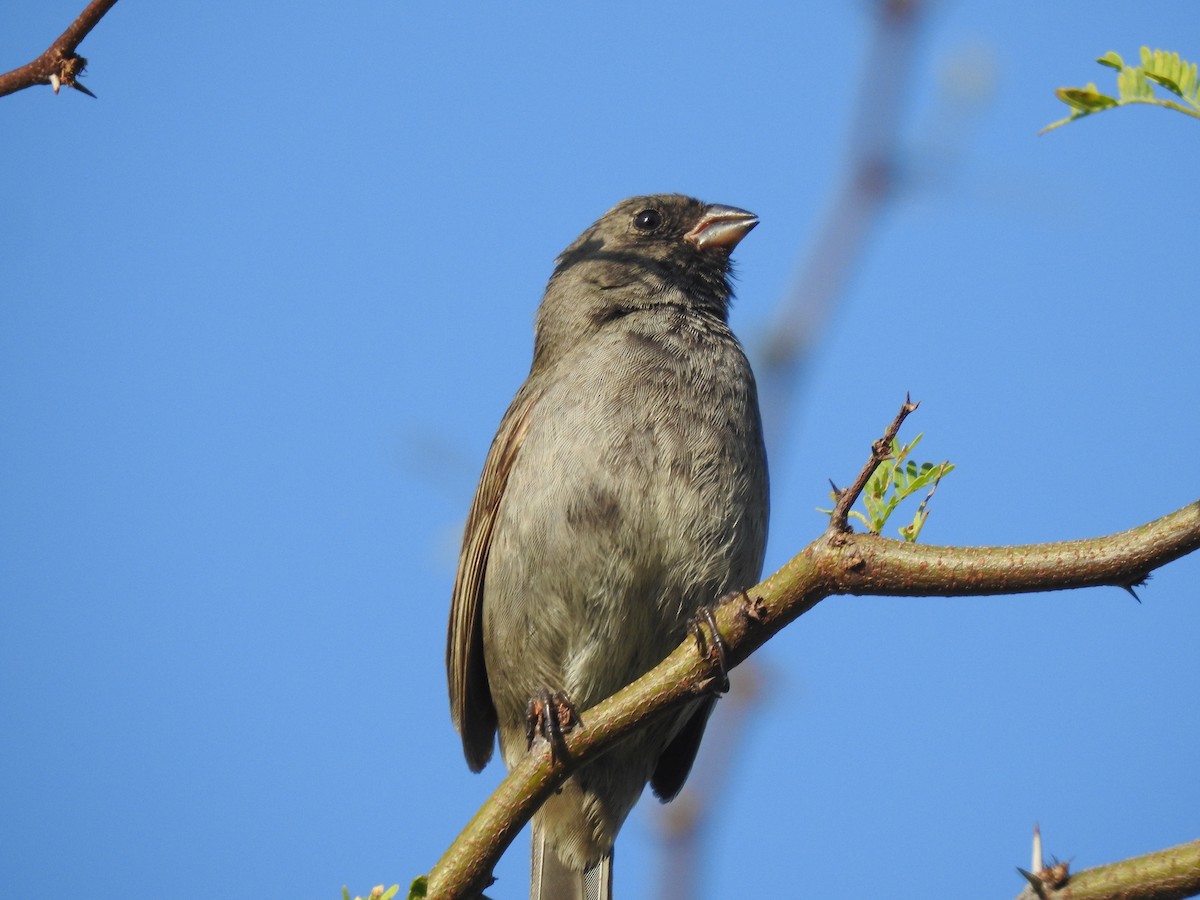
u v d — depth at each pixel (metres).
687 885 7.54
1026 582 6.29
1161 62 5.17
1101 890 5.56
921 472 7.22
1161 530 6.14
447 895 7.04
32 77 7.41
